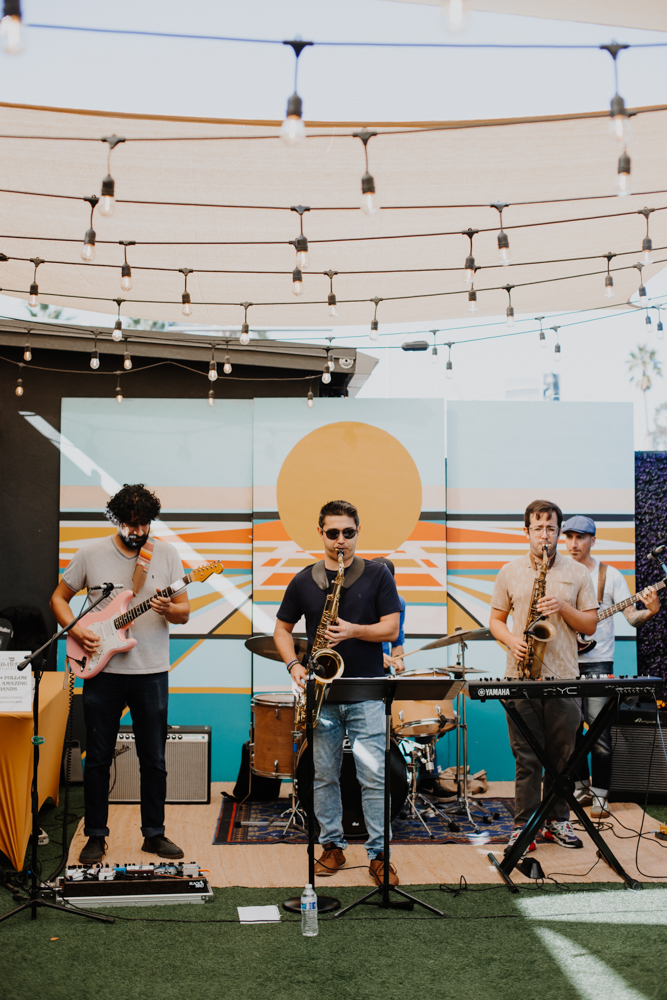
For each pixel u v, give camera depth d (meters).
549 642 4.26
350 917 3.37
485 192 3.89
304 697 3.98
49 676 5.42
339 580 3.89
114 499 4.14
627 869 3.98
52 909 3.43
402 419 6.27
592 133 3.39
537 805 4.18
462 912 3.43
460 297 5.29
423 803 5.21
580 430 6.38
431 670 4.96
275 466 6.21
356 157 3.54
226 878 3.89
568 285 5.11
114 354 6.50
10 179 3.73
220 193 3.86
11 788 3.80
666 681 6.44
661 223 4.26
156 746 4.20
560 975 2.84
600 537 6.34
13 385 6.43
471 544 6.31
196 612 6.17
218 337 6.20
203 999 2.67
